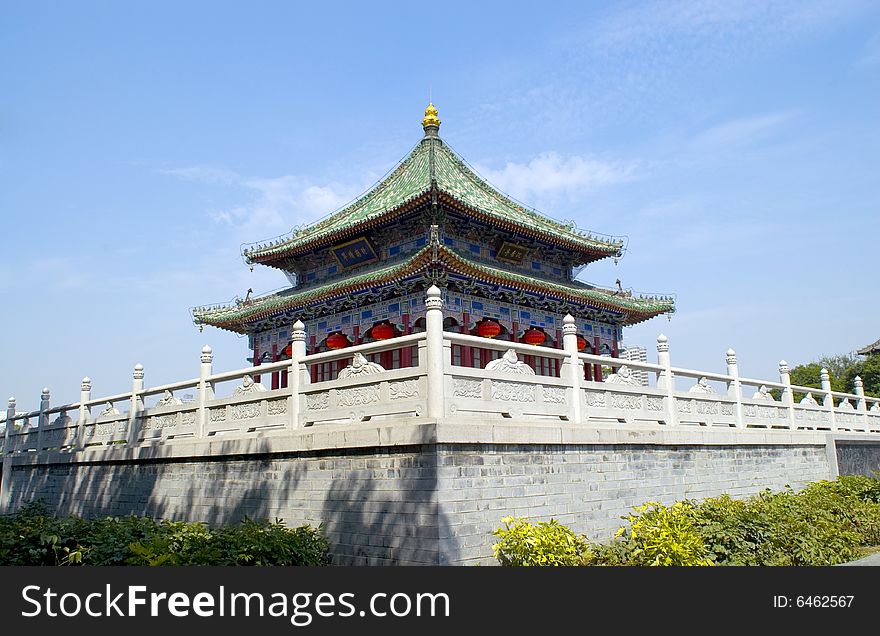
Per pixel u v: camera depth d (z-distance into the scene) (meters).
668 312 39.19
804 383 72.88
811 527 18.05
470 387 15.35
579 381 18.17
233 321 37.72
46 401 29.69
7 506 30.52
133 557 14.59
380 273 30.55
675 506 18.72
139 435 23.19
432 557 13.55
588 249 37.34
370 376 15.96
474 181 38.16
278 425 18.05
